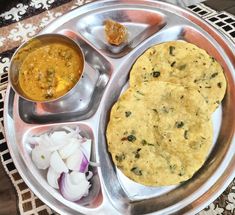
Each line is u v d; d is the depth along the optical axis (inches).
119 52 11.9
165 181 9.6
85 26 12.2
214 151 10.0
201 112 10.1
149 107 10.4
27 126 10.5
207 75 10.7
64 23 12.1
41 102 10.5
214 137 10.2
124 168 9.8
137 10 12.0
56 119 11.2
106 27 11.9
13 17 15.0
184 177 9.5
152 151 9.9
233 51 11.0
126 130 10.2
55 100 10.6
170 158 9.8
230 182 9.2
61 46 11.5
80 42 11.9
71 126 10.5
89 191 9.9
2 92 12.1
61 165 9.7
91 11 12.2
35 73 11.1
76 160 9.8
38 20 14.9
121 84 11.3
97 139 10.3
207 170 9.7
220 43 11.3
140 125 10.2
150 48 11.4
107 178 9.9
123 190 9.9
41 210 10.0
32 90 10.9
